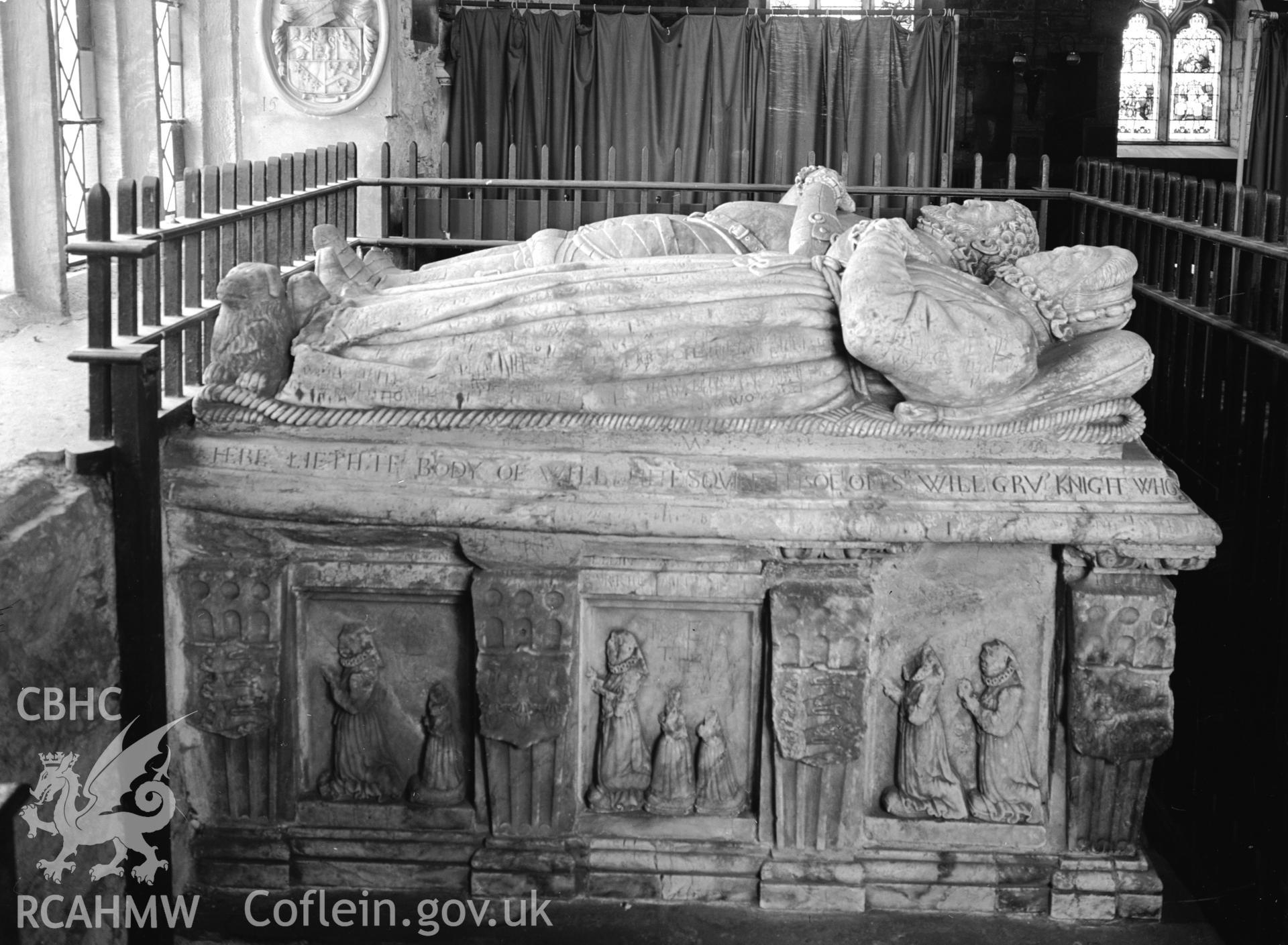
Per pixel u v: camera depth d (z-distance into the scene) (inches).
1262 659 129.0
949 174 219.0
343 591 117.7
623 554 114.3
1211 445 152.4
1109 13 483.8
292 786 121.1
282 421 114.0
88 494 102.7
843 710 115.8
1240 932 116.3
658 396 113.3
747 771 121.0
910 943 116.5
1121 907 119.6
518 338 112.2
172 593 115.2
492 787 119.3
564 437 114.9
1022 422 114.8
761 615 117.3
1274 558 130.8
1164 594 114.3
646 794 121.0
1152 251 177.0
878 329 109.3
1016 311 117.3
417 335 113.9
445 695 120.0
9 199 163.0
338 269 126.9
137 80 195.0
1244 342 141.4
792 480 112.9
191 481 111.9
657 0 398.6
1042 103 491.8
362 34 225.6
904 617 118.2
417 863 121.1
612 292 114.2
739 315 113.4
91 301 104.4
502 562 113.8
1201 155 574.6
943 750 120.1
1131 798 118.9
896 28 289.0
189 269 121.9
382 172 211.2
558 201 267.6
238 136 227.1
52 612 98.3
